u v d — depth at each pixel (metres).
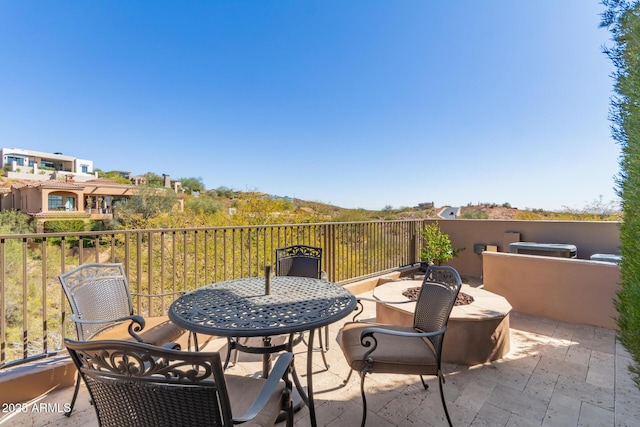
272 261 4.50
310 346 1.78
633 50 1.90
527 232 5.43
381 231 5.76
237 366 2.66
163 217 10.41
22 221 16.05
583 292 3.56
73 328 3.59
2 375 2.05
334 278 4.87
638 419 1.90
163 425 1.00
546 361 2.68
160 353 0.92
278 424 1.90
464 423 1.89
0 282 2.18
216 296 2.02
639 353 1.80
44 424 1.86
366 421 1.92
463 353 2.62
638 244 1.80
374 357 1.78
